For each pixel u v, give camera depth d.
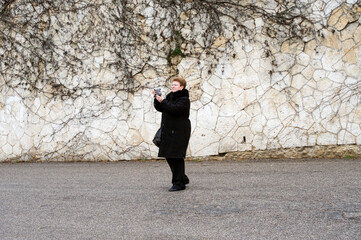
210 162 8.78
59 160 9.85
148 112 9.36
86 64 9.74
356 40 8.45
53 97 9.93
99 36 9.67
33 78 10.05
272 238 3.94
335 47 8.53
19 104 10.14
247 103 8.88
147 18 9.40
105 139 9.59
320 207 4.88
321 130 8.58
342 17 8.50
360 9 8.43
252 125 8.85
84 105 9.73
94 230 4.37
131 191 6.21
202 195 5.73
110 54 9.59
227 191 5.93
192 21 9.15
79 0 9.82
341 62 8.52
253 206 5.05
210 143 9.02
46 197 6.01
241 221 4.48
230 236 4.04
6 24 10.26
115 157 9.52
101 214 4.97
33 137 10.02
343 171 7.09
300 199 5.29
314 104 8.61
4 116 10.23
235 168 7.90
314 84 8.62
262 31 8.84
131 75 9.46
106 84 9.61
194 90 9.11
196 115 9.09
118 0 9.55
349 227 4.15
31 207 5.44
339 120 8.51
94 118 9.66
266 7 8.83
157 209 5.10
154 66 9.34
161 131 6.07
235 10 8.95
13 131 10.16
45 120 9.96
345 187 5.87
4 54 10.27
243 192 5.82
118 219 4.73
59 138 9.86
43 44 10.00
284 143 8.73
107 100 9.60
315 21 8.62
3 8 10.29
